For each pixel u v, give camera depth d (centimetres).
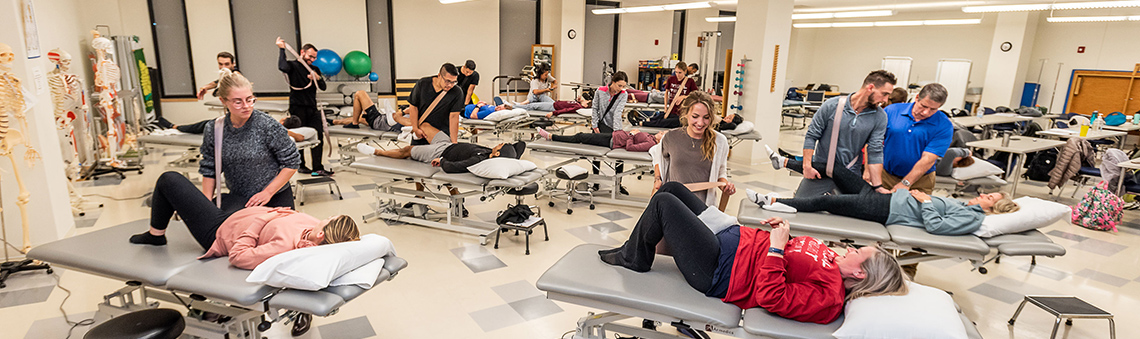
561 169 490
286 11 955
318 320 286
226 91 236
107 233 252
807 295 199
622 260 242
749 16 715
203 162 259
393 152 450
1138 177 552
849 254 215
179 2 880
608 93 579
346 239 222
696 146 318
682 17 1416
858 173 342
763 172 698
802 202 318
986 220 284
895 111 359
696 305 208
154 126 745
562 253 395
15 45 340
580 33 1188
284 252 205
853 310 199
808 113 1263
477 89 1162
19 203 330
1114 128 788
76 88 580
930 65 1387
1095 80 1162
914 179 341
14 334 266
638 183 623
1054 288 354
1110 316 256
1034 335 291
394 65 1070
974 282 359
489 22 1143
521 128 917
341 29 996
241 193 263
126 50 680
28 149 335
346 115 882
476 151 422
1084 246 436
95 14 761
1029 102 1248
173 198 229
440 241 411
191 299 242
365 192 549
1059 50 1204
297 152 270
